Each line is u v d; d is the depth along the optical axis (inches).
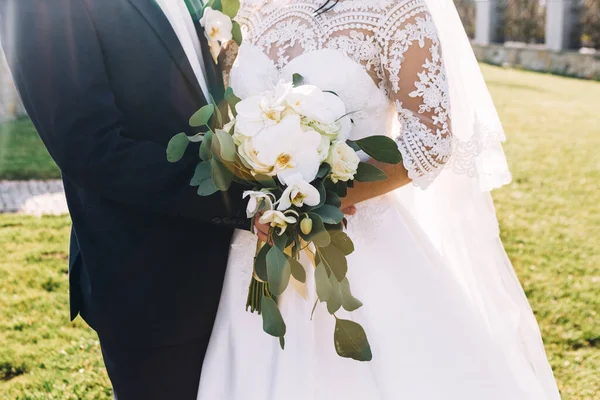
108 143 75.0
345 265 73.3
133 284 83.1
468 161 86.7
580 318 158.6
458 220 92.2
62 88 73.9
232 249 86.3
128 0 77.0
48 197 251.1
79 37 74.5
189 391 87.1
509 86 526.9
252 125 69.0
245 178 72.8
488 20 694.5
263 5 86.8
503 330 94.3
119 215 82.0
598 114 414.3
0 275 184.2
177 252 83.0
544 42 658.8
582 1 604.7
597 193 256.7
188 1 88.5
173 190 76.6
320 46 81.0
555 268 186.9
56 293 175.8
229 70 91.4
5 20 75.0
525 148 331.3
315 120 69.7
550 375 99.4
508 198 253.3
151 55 77.5
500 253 96.7
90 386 136.6
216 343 86.2
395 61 79.7
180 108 79.6
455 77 86.9
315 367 83.2
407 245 86.4
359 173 74.0
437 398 82.4
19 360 145.8
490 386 85.1
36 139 328.5
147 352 85.0
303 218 70.1
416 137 79.9
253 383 83.7
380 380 82.2
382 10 79.9
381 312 83.6
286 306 84.0
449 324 85.0
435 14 87.1
